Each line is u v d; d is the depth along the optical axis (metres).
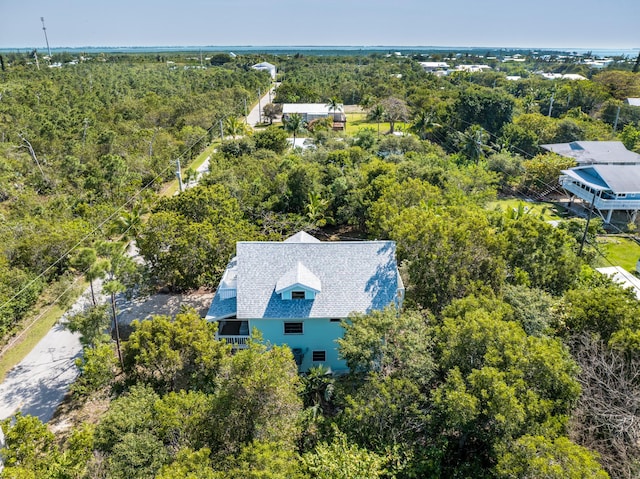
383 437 17.86
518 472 14.23
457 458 18.20
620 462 16.09
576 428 17.22
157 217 31.66
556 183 64.88
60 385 25.23
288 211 47.59
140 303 32.94
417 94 108.75
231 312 25.97
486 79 155.88
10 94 80.56
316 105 109.06
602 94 105.31
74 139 66.31
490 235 27.89
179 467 14.06
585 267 32.31
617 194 54.59
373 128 100.94
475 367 18.64
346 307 25.17
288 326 25.61
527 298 23.16
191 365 20.81
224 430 16.47
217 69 161.75
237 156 65.25
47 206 45.59
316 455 16.64
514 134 78.94
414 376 18.81
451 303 23.48
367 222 38.81
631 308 21.80
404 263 28.09
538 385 17.23
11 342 29.09
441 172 48.44
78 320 24.17
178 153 68.19
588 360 20.03
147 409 17.19
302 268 25.81
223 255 31.61
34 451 16.47
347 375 21.45
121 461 15.04
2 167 52.38
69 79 113.69
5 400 24.03
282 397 16.89
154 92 108.00
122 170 53.41
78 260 28.45
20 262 34.69
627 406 17.34
